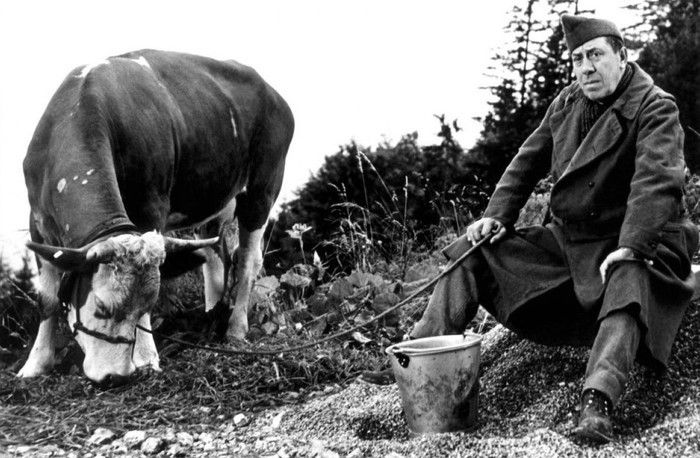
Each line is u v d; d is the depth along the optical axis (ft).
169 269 16.97
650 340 11.97
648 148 12.23
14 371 18.90
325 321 19.70
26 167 18.61
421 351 12.22
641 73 13.05
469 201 27.76
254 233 22.48
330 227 46.65
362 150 52.08
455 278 13.47
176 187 20.31
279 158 23.30
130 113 18.58
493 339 15.08
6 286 21.75
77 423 14.57
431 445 11.78
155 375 16.83
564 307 13.41
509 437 12.06
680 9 75.46
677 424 11.44
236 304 21.11
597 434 10.96
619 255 11.90
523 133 62.75
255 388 16.16
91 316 16.40
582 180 12.94
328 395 15.69
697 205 21.09
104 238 16.37
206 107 20.86
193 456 12.87
